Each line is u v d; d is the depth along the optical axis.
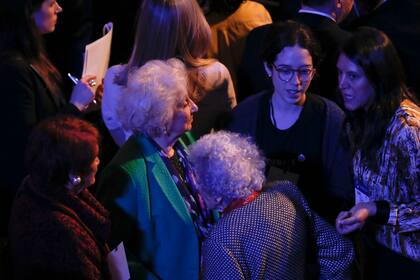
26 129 4.60
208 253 3.38
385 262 4.38
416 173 3.90
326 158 4.36
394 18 5.05
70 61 6.86
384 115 3.95
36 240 3.29
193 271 3.97
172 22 4.45
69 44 6.86
